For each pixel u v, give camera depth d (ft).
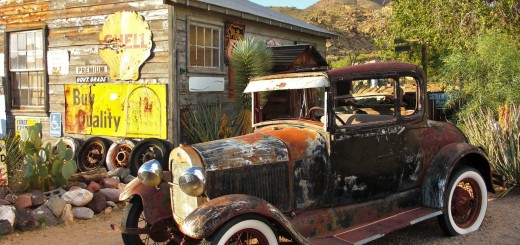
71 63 33.91
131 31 31.07
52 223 19.89
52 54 34.83
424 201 17.47
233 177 13.62
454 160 17.24
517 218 19.76
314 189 14.89
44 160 22.54
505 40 35.73
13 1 36.58
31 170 21.71
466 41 39.32
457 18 42.57
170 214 15.24
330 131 14.92
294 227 13.21
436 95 36.52
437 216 17.60
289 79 15.83
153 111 30.12
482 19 39.60
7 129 37.50
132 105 30.96
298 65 36.27
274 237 13.03
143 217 16.33
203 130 30.14
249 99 30.81
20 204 20.13
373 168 15.93
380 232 15.01
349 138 15.31
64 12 34.14
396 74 16.46
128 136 31.14
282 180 14.40
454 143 18.22
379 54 60.18
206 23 32.22
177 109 29.84
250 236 13.03
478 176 18.26
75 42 33.68
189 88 30.83
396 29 49.83
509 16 41.45
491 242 17.07
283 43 41.81
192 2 29.50
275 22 38.06
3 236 18.48
